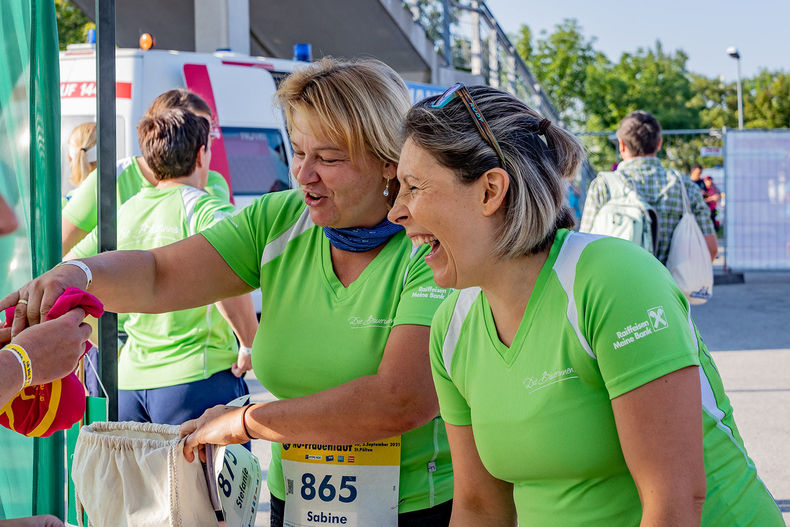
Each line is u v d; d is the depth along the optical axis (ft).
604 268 4.99
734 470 5.24
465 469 5.98
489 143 4.99
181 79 23.73
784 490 14.94
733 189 45.06
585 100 123.65
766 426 18.81
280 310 7.10
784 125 155.33
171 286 7.29
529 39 120.06
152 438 6.80
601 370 4.93
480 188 5.01
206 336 10.35
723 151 44.86
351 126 6.29
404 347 6.32
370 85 6.39
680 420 4.73
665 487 4.71
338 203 6.56
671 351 4.76
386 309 6.64
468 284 5.31
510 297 5.30
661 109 129.70
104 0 8.07
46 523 6.72
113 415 8.38
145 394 10.41
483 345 5.48
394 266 6.70
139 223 10.94
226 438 6.41
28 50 7.68
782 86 155.43
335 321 6.78
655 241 16.65
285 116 6.71
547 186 5.08
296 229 7.23
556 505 5.32
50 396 6.03
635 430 4.78
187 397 10.25
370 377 6.38
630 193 16.52
